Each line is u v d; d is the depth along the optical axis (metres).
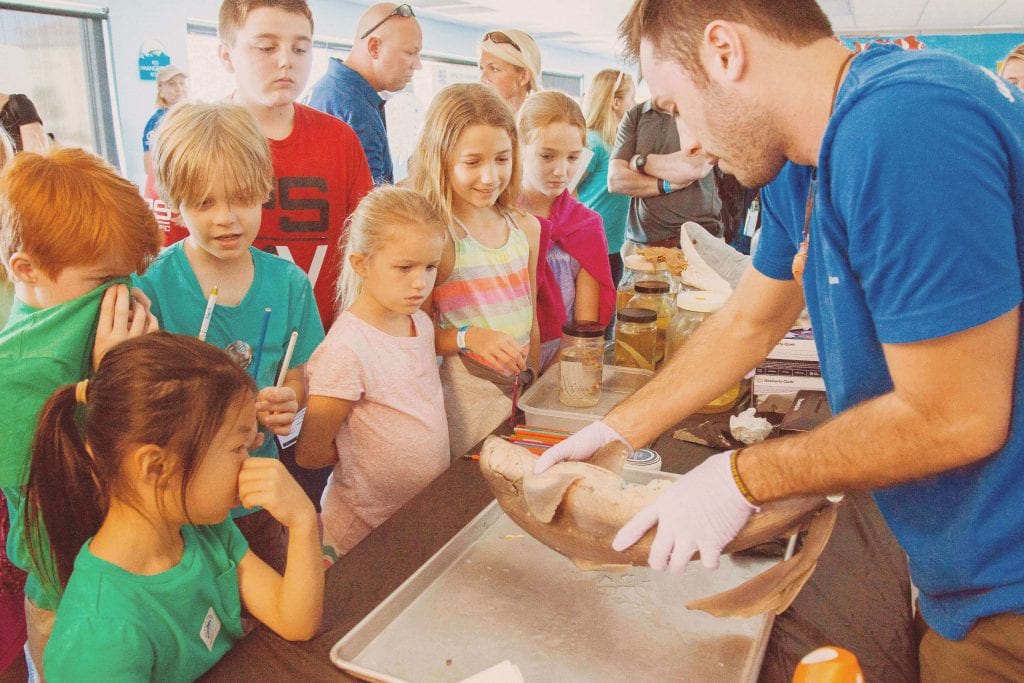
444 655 0.88
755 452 0.82
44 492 0.94
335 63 2.80
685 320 1.72
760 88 0.77
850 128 0.69
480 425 1.77
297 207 2.10
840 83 0.76
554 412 1.50
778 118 0.79
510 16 8.91
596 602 0.97
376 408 1.53
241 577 1.00
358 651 0.88
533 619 0.94
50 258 1.09
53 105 5.38
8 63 5.05
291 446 2.20
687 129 0.91
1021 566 0.76
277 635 0.92
